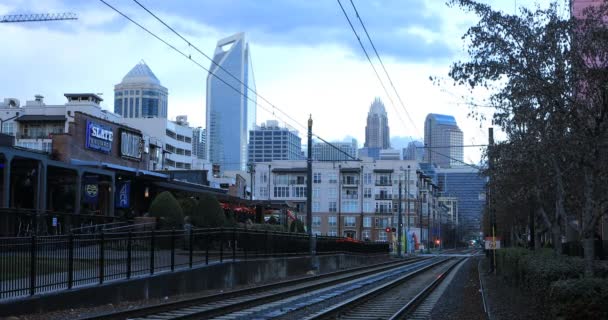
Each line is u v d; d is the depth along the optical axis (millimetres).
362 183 119562
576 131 12555
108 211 36719
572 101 12320
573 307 10539
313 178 121250
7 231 22312
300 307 17609
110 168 34719
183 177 58531
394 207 118875
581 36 12281
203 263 22531
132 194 40375
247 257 27062
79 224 26828
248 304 17797
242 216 50125
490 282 28891
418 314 17016
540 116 13469
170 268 20078
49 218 24844
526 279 18406
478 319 15609
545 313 13078
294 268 33125
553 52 12586
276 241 31328
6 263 13531
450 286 28891
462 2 13375
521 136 15250
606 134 12070
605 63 12039
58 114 100125
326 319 15156
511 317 15109
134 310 14297
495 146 19406
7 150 26125
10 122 97000
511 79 13336
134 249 18188
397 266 51344
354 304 18781
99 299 15852
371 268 45562
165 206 31406
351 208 120000
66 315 13812
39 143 86000
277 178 122188
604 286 10539
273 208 57938
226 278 23594
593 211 12742
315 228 119875
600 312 10352
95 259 16312
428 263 59344
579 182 14688
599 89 12039
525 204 25844
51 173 32281
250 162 76938
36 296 13742
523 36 12977
